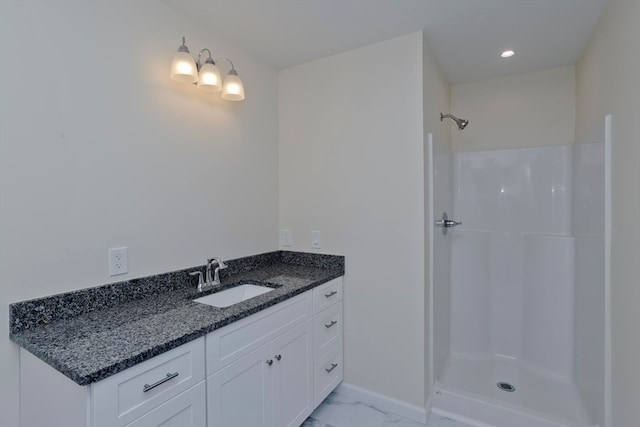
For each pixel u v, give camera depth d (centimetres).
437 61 226
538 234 247
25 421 112
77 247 129
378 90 200
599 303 168
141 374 97
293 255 236
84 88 130
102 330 113
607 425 155
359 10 166
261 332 146
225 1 158
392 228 197
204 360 118
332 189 219
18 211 113
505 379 233
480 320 263
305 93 229
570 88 239
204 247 184
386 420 190
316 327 187
